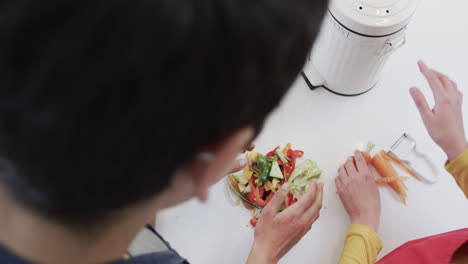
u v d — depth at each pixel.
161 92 0.15
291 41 0.17
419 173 0.67
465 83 0.75
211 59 0.15
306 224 0.59
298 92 0.73
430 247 0.58
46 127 0.15
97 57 0.14
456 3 0.82
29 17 0.14
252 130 0.22
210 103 0.17
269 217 0.59
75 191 0.17
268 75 0.18
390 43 0.58
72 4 0.14
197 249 0.61
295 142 0.69
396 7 0.54
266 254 0.56
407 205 0.65
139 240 0.41
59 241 0.22
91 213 0.19
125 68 0.14
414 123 0.71
